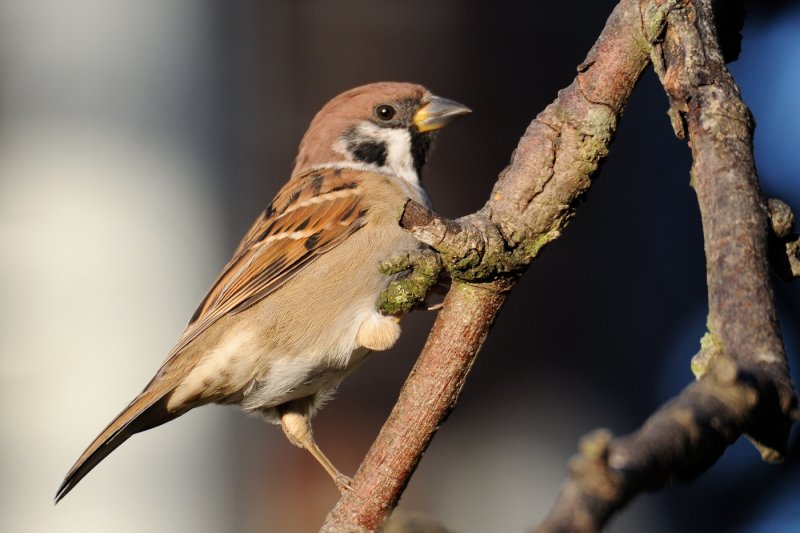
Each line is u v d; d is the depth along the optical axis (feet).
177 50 31.60
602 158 14.83
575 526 7.40
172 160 31.45
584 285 32.83
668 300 33.12
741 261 10.89
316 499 30.37
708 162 12.26
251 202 31.81
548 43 33.30
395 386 30.81
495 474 31.17
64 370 30.19
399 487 16.17
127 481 30.19
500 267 14.93
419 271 16.80
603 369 32.24
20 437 29.81
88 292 30.55
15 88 30.83
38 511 29.76
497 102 32.94
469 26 33.09
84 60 31.17
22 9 30.99
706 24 13.75
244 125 31.99
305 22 32.42
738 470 33.01
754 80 36.58
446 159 32.48
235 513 30.40
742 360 9.32
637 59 14.61
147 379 30.50
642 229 33.53
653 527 32.81
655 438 7.88
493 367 31.83
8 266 30.32
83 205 30.86
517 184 14.98
